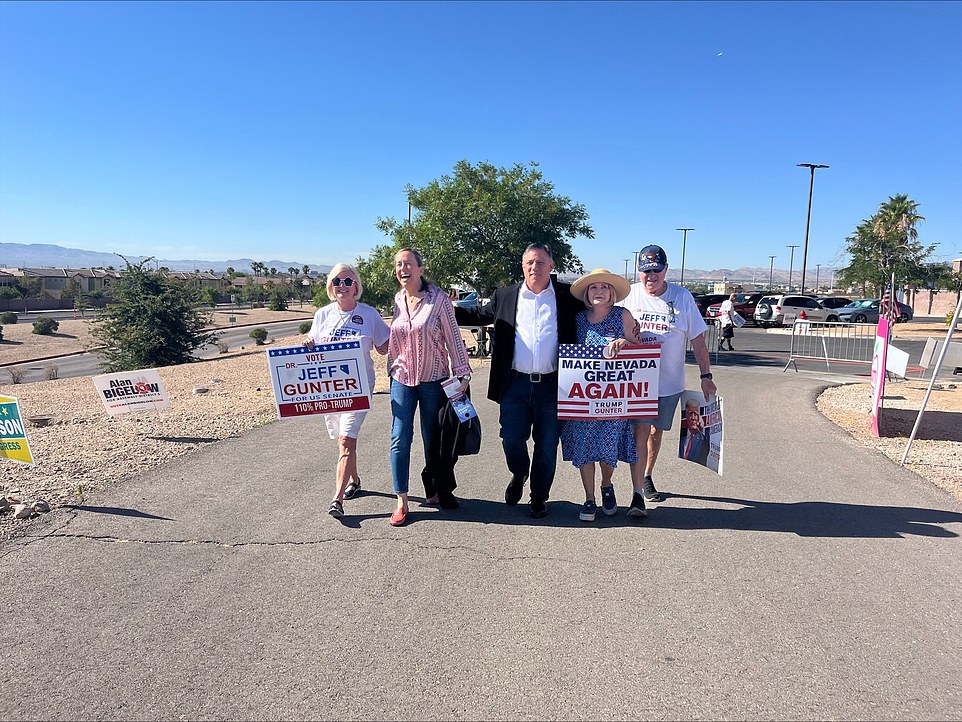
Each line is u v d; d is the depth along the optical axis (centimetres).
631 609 366
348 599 375
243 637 337
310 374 501
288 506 525
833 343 2553
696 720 277
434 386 496
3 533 463
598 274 461
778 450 725
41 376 2677
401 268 476
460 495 556
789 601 375
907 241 3847
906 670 311
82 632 341
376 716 279
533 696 292
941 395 1146
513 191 2117
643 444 505
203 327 2502
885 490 578
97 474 606
